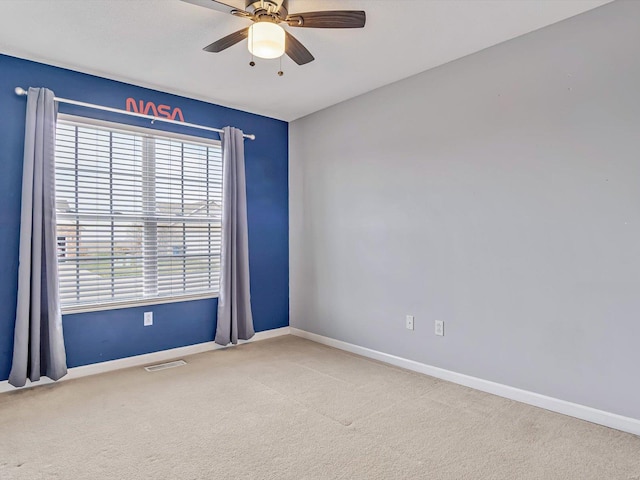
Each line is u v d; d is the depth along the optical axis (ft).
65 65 9.57
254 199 13.43
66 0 6.98
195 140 11.96
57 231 9.67
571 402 7.75
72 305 9.89
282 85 10.96
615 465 6.12
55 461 6.23
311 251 13.47
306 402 8.42
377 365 10.83
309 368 10.58
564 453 6.45
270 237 13.87
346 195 12.23
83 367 10.00
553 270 7.96
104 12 7.36
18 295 8.83
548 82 7.98
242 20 7.63
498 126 8.73
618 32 7.12
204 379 9.75
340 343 12.46
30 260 8.92
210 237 12.41
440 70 9.77
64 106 9.69
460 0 7.05
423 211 10.19
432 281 10.03
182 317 11.76
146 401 8.45
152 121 11.07
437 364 9.93
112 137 10.52
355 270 11.98
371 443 6.77
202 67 9.73
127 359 10.69
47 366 9.26
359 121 11.78
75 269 9.96
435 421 7.55
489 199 8.91
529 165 8.27
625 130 7.07
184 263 11.86
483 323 9.04
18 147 9.12
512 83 8.49
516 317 8.50
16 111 9.11
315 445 6.71
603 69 7.29
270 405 8.27
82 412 7.92
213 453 6.46
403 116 10.62
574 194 7.66
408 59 9.41
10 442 6.79
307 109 13.01
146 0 6.98
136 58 9.23
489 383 8.93
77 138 9.98
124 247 10.72
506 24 7.88
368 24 7.81
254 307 13.47
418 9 7.31
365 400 8.52
